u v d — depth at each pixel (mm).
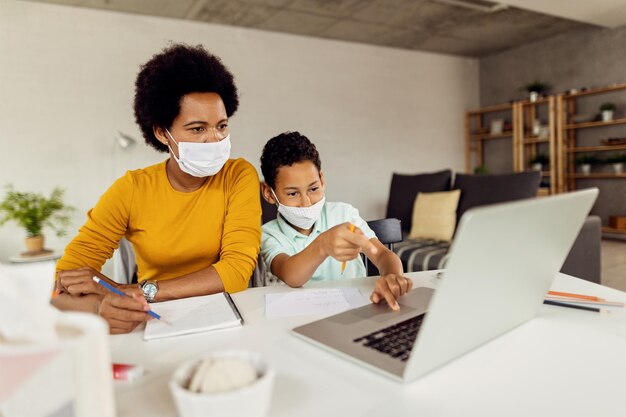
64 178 3709
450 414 445
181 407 370
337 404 468
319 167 1189
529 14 4332
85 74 3742
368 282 987
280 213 1247
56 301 781
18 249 3582
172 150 1114
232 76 1224
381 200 5355
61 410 336
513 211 456
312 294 894
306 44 4781
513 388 496
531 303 671
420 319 690
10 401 329
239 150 4508
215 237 1161
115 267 1598
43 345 330
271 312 790
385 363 544
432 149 5723
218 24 4297
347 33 4707
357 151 5168
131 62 3912
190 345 648
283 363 573
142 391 507
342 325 684
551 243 584
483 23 4539
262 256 1226
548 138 5082
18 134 3541
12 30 3482
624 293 861
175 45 1141
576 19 4148
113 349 640
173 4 3734
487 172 5305
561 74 5125
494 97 5883
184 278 937
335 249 852
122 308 704
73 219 3758
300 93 4781
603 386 497
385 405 464
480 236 436
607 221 4922
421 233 3531
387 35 4832
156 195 1135
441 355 526
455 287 455
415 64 5531
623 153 4742
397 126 5430
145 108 1108
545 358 572
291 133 1163
